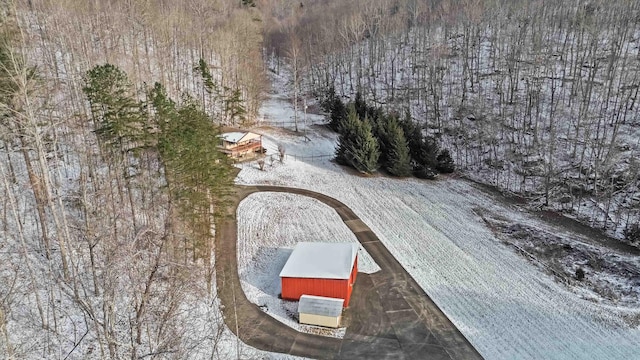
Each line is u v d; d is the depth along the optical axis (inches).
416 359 823.1
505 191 1635.1
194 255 1063.6
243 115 2300.7
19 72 756.6
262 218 1369.3
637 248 1203.9
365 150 1752.0
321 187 1633.9
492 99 2188.7
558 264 1135.0
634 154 1553.9
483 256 1182.3
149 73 2116.1
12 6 1168.2
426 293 1028.5
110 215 1053.8
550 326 907.4
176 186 985.5
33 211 1093.1
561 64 2251.5
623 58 1920.5
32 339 766.5
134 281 763.4
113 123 1060.5
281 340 872.9
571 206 1446.9
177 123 1082.1
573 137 1738.4
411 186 1680.6
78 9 2094.0
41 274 900.6
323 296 978.1
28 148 1135.0
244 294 1011.9
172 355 743.7
